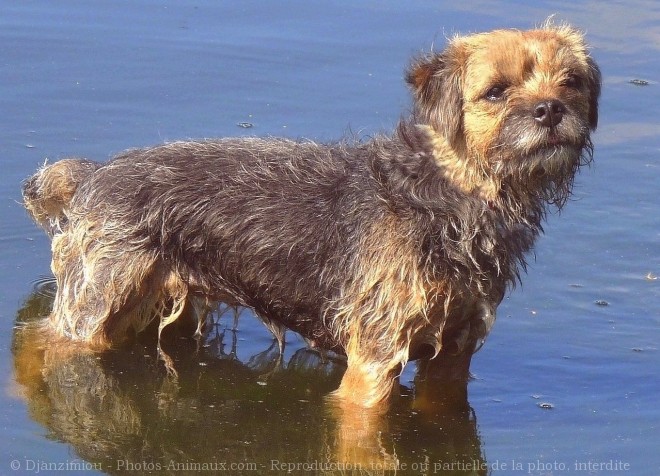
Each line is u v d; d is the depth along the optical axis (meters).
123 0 17.88
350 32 16.86
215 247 10.55
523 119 9.20
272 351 11.12
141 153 10.95
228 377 10.62
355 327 9.94
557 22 16.27
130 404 10.08
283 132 14.22
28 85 15.29
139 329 11.12
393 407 10.12
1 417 9.70
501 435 9.70
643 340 11.25
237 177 10.52
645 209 13.42
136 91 15.27
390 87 15.32
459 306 9.82
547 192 9.84
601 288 12.07
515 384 10.53
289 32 16.91
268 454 9.41
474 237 9.53
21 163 13.60
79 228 10.81
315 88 15.34
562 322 11.55
